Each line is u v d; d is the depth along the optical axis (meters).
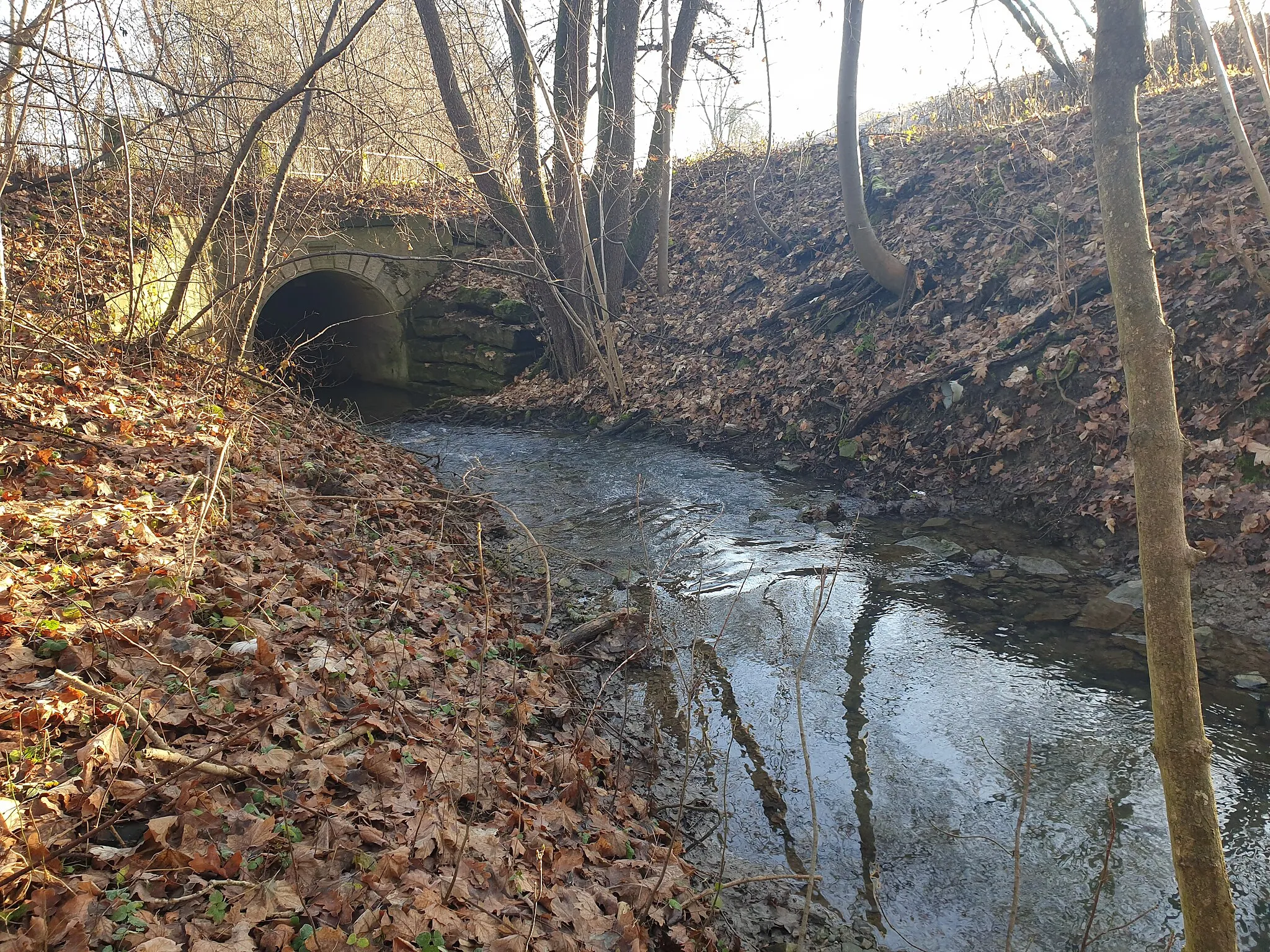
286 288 20.91
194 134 12.01
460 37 16.38
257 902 2.70
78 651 3.76
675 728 5.24
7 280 10.30
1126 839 4.13
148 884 2.68
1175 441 1.94
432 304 19.17
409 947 2.62
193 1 13.05
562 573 7.85
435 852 3.18
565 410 15.39
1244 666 5.54
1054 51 13.76
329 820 3.16
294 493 7.20
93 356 8.57
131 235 9.82
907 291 12.39
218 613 4.50
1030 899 3.83
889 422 10.69
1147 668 5.68
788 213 17.14
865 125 19.97
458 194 19.95
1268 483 6.80
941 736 5.10
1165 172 10.64
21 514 4.95
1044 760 4.80
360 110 11.03
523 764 4.19
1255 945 3.48
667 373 14.88
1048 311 9.90
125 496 5.83
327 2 17.50
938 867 4.05
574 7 14.77
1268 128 9.80
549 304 16.34
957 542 8.16
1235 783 4.46
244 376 10.42
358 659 4.59
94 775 3.06
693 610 6.98
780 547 8.45
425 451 13.37
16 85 8.23
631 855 3.78
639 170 20.95
